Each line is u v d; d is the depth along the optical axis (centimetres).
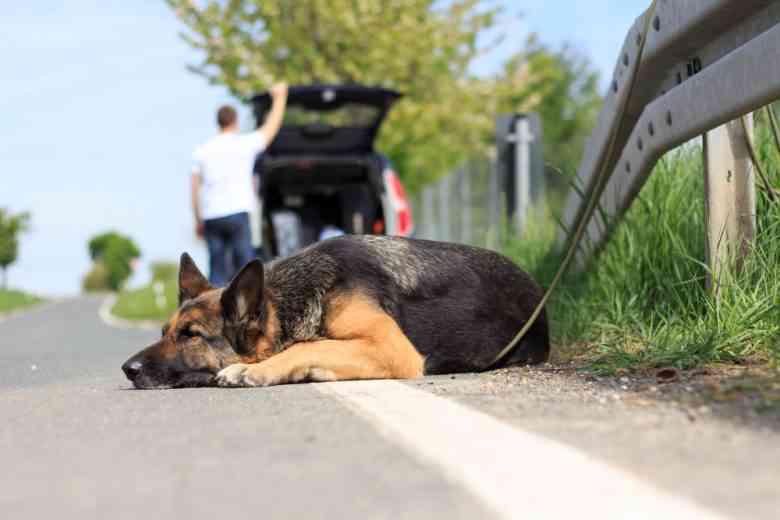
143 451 349
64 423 436
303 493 271
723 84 530
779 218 617
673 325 643
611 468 284
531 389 495
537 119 1302
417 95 2664
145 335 1633
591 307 765
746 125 623
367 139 1360
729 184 622
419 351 638
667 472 277
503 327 676
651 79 654
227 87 2516
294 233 1428
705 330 579
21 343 1446
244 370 578
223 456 331
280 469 304
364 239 650
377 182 1298
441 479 280
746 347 555
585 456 302
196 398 521
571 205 859
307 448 337
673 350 554
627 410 396
